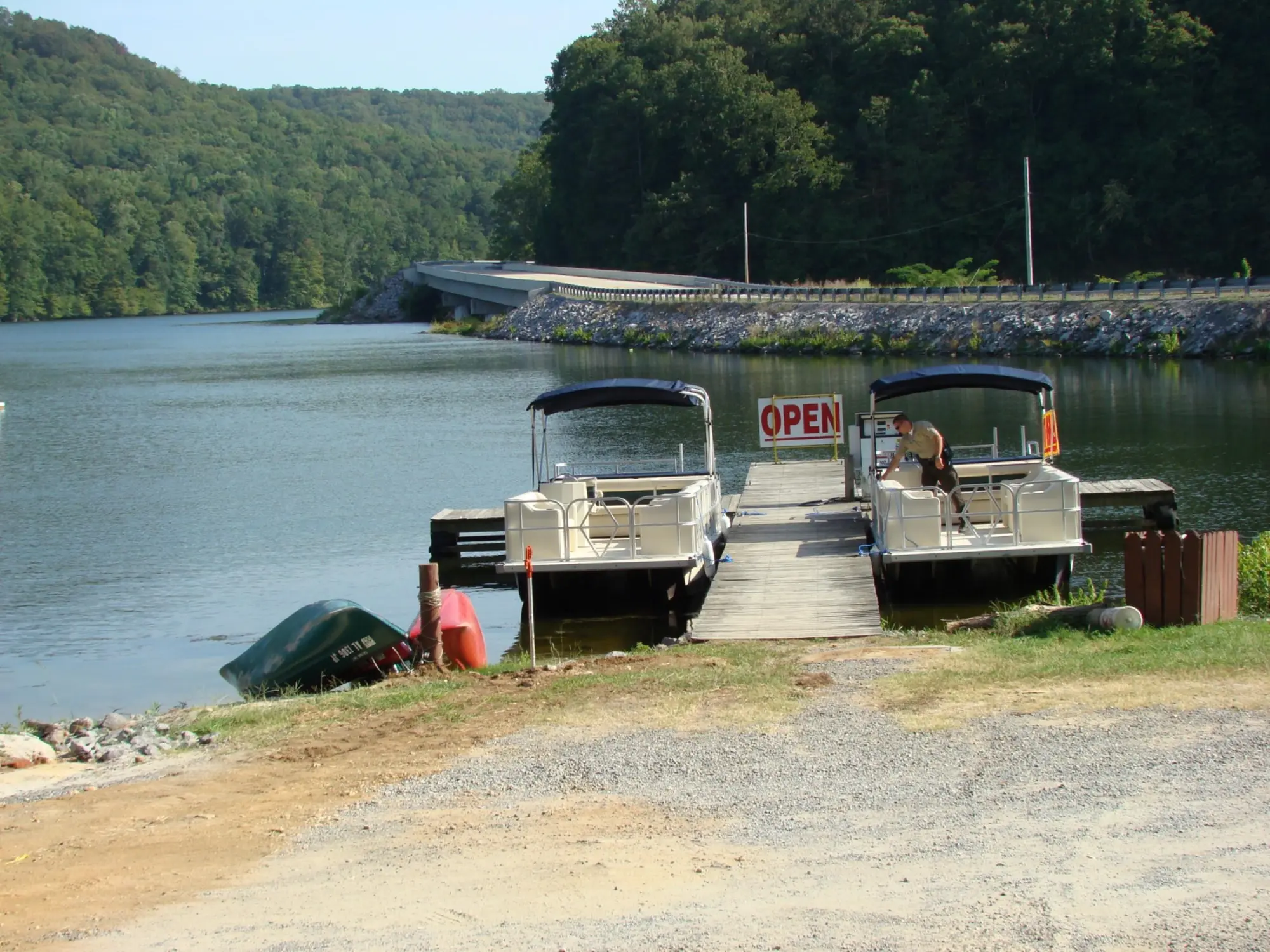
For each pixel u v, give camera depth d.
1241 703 10.34
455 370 72.12
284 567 24.31
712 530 21.33
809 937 6.82
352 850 8.68
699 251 121.69
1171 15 101.06
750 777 9.59
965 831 8.21
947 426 40.28
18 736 12.24
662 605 19.45
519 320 106.69
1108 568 21.83
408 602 21.34
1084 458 32.38
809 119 118.12
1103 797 8.60
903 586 19.44
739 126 119.62
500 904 7.59
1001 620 14.70
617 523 19.81
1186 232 99.31
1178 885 7.14
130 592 22.48
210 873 8.42
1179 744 9.49
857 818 8.61
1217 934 6.51
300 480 34.88
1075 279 103.06
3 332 175.00
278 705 13.23
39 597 22.27
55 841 9.23
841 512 24.05
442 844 8.65
